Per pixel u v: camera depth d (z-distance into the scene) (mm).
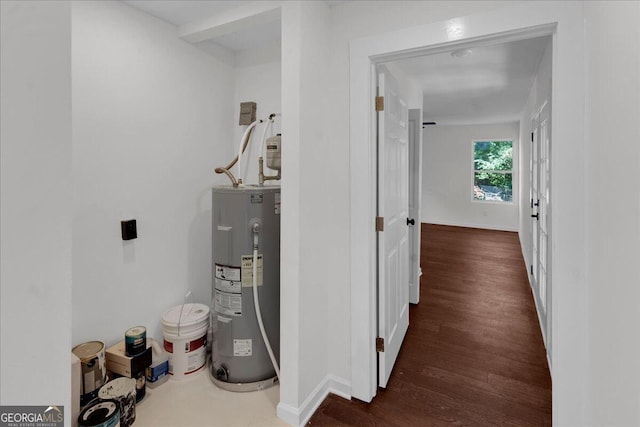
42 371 427
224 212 2113
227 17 2074
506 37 1589
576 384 1470
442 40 1673
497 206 7895
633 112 938
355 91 1925
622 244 1020
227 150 2762
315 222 1935
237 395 2080
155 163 2236
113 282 2041
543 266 2730
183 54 2371
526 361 2447
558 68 1450
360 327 2014
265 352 2174
